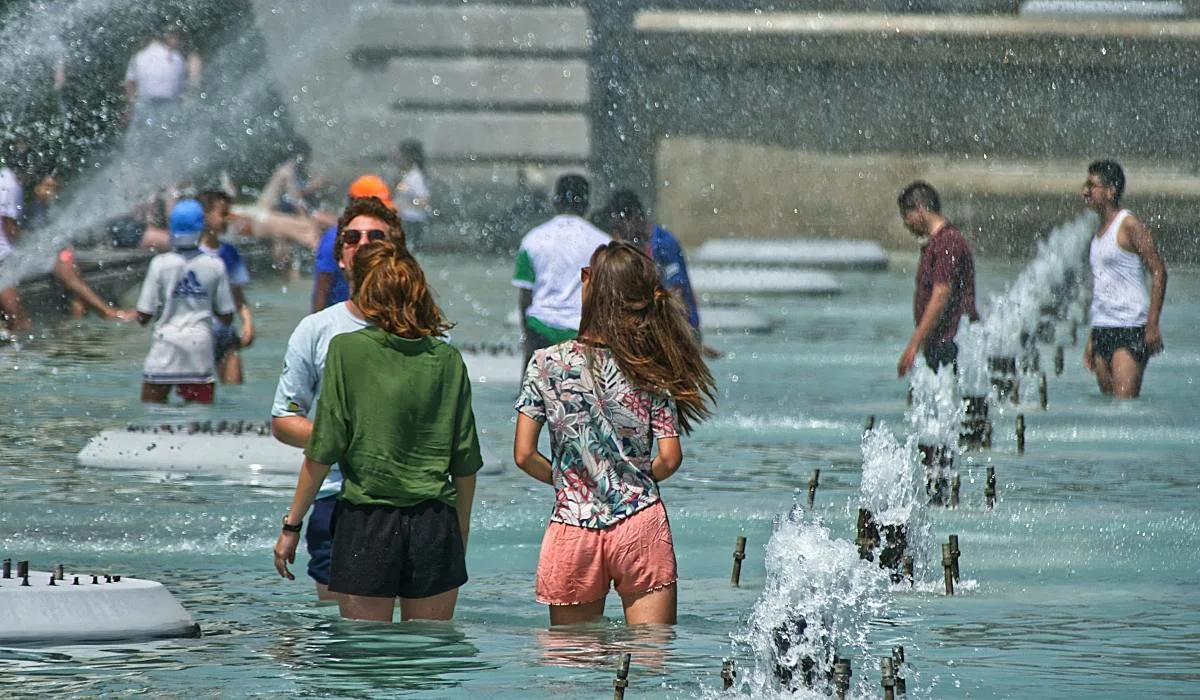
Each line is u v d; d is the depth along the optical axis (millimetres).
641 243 38750
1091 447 36062
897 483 22750
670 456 18641
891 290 86938
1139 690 16312
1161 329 64812
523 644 17844
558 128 99062
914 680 16688
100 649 17500
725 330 64312
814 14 102750
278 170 87250
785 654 17031
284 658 17172
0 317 56625
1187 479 31703
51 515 26906
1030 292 76875
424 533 18594
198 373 40969
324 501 19875
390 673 16594
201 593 20938
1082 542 25125
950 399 37625
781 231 104125
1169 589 21672
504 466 32875
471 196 98562
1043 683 16562
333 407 18344
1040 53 101250
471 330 62250
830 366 52812
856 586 19281
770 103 103625
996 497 29672
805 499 29234
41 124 75188
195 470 31406
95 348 53625
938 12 104938
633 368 18531
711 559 23781
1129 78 101250
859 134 103812
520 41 99125
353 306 19234
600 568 18562
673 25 101438
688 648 17719
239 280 44125
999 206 101375
